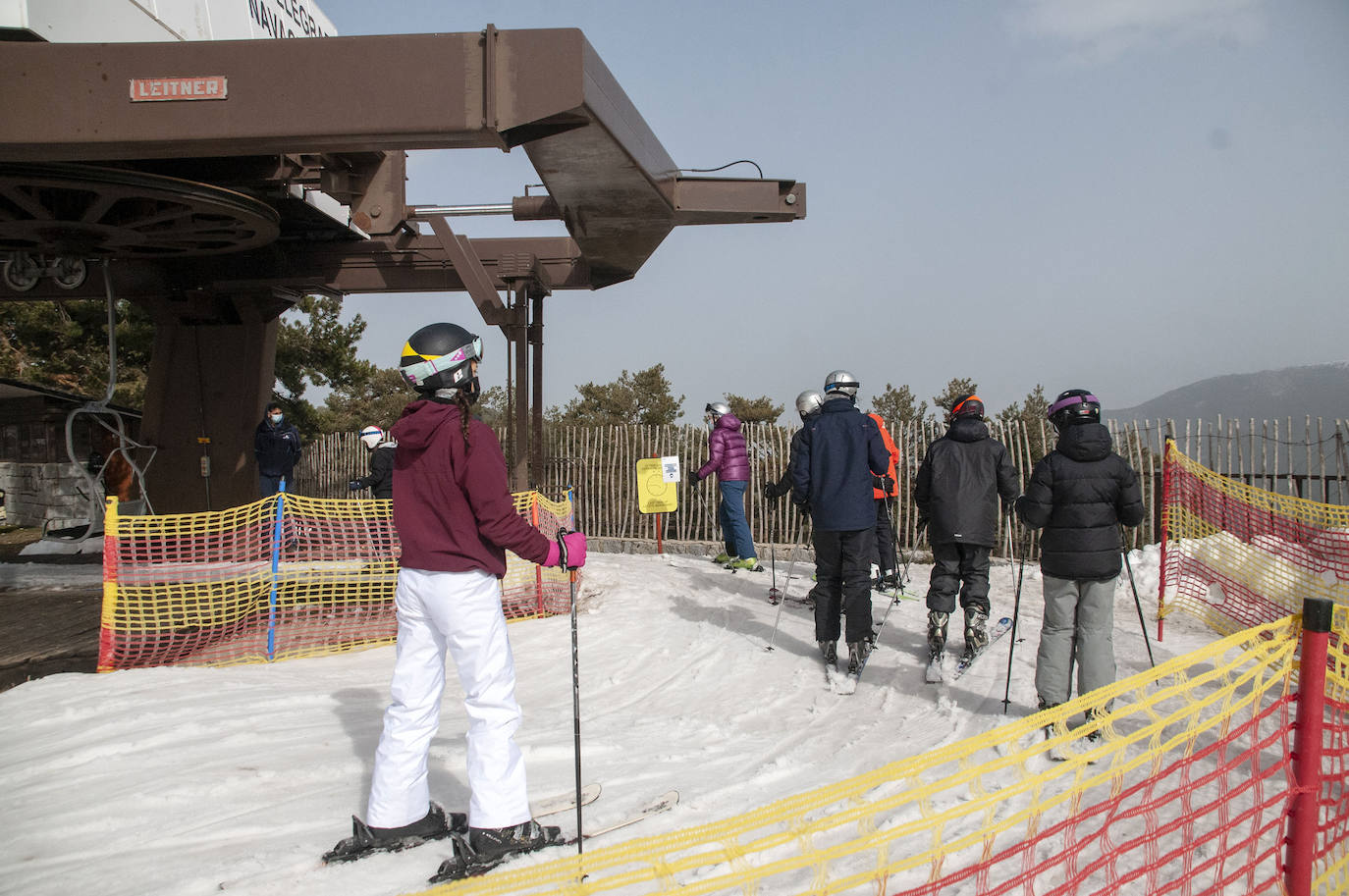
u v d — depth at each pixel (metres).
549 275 10.48
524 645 7.36
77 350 19.66
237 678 5.87
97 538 13.60
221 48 5.84
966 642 6.11
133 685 5.50
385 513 8.00
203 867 3.11
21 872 3.12
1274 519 7.95
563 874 2.69
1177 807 3.48
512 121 5.69
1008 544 10.16
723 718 5.33
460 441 3.00
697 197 7.76
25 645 6.53
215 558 7.45
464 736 4.71
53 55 5.82
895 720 5.14
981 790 3.81
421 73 5.77
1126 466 4.61
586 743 4.66
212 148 6.00
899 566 11.27
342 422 23.03
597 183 6.91
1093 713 4.47
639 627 7.87
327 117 5.81
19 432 17.47
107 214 8.39
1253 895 2.71
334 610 7.53
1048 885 2.88
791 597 9.18
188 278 10.95
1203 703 2.68
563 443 14.66
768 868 2.23
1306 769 2.47
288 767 4.17
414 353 3.08
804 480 6.18
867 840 2.28
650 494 11.81
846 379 6.23
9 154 6.01
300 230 10.33
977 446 6.08
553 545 3.10
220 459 11.09
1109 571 4.59
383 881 3.00
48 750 4.39
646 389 22.62
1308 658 2.46
